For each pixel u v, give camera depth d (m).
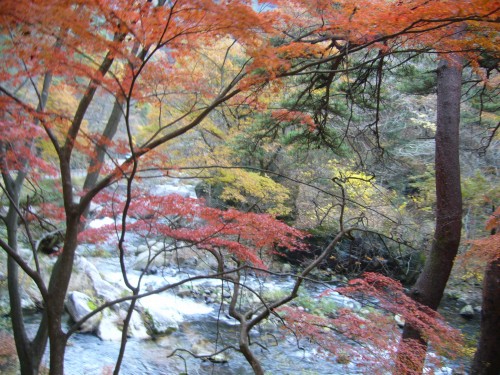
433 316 4.90
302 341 8.13
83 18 2.48
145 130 8.34
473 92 11.34
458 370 7.04
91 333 7.76
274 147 11.18
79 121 3.14
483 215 10.72
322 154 12.85
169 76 3.26
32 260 8.22
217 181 10.90
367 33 3.49
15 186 4.50
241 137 9.23
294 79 8.02
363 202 12.07
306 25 4.16
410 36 4.04
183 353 7.65
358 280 4.55
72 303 7.99
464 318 11.07
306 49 3.64
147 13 2.51
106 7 2.39
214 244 4.00
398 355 4.07
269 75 3.21
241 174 9.41
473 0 2.77
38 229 8.30
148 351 7.55
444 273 6.61
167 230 3.91
